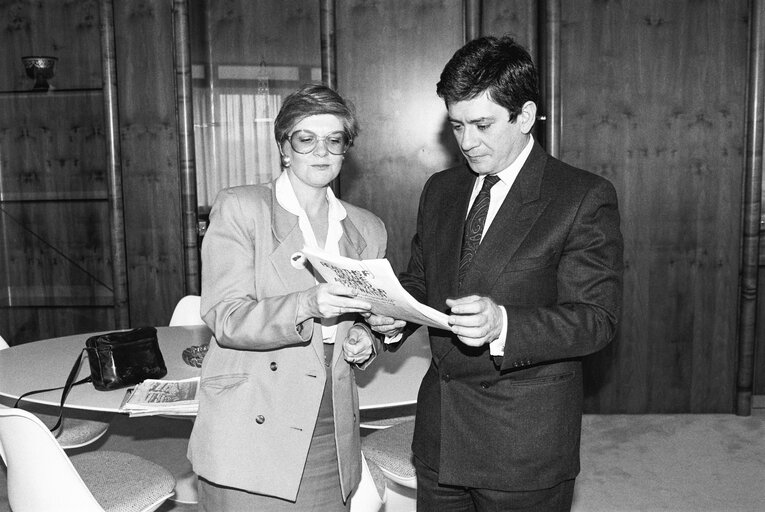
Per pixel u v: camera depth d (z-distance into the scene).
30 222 4.26
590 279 1.52
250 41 4.14
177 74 4.00
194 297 3.25
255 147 4.19
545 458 1.53
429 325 1.52
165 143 4.11
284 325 1.54
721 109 3.84
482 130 1.53
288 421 1.63
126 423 4.00
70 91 4.12
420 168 4.05
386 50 3.99
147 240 4.18
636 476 3.29
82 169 4.20
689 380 4.03
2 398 2.94
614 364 4.04
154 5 4.03
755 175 3.82
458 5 3.94
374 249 1.86
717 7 3.79
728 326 3.98
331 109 1.64
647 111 3.87
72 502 1.93
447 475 1.60
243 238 1.67
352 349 1.69
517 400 1.54
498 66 1.48
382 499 2.13
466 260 1.63
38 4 4.14
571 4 3.85
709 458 3.48
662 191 3.91
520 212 1.56
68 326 4.29
